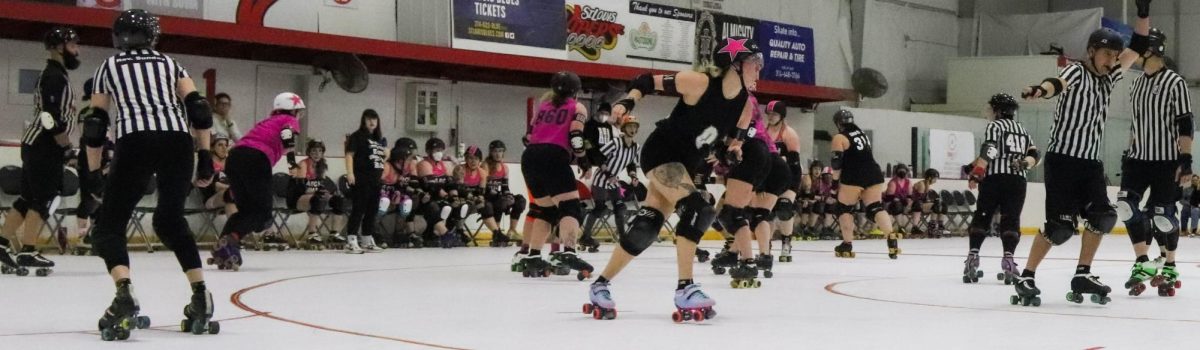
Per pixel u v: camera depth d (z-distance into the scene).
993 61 26.17
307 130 16.77
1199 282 9.30
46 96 8.65
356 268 10.29
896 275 9.98
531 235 9.59
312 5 16.55
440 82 18.20
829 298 7.43
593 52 19.23
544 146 9.23
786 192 12.01
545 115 9.29
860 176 12.87
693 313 5.91
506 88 19.08
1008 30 28.69
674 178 5.84
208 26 14.76
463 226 15.66
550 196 9.23
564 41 18.61
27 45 14.34
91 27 14.14
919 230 20.98
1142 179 7.87
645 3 20.03
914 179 22.11
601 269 10.26
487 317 6.07
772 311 6.50
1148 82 7.86
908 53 27.58
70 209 12.09
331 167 15.14
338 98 17.11
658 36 20.22
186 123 5.26
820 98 22.20
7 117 14.20
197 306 5.20
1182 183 7.83
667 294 7.61
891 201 20.48
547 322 5.85
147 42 5.31
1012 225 8.98
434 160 15.34
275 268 10.14
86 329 5.45
